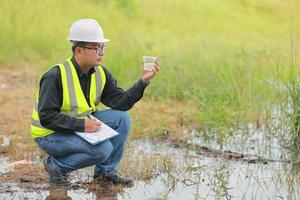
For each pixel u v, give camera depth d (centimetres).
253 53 1227
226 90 1005
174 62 1209
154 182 695
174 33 1775
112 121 656
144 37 1527
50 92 612
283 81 943
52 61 1263
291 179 714
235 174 732
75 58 627
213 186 687
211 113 915
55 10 1567
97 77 642
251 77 1061
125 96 647
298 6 1942
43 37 1471
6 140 846
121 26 1675
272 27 1977
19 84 1214
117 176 680
